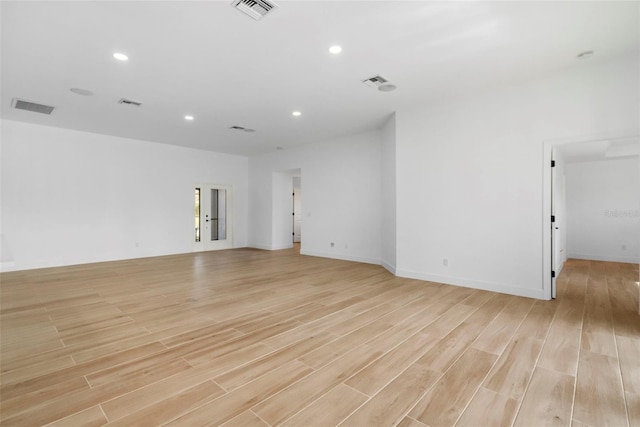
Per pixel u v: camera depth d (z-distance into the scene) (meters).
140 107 4.96
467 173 4.42
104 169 6.74
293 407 1.76
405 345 2.56
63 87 4.17
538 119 3.86
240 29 2.86
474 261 4.38
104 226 6.75
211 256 7.53
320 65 3.56
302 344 2.59
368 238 6.52
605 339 2.65
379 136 6.27
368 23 2.78
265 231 8.96
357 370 2.17
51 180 6.09
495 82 4.00
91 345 2.56
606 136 3.45
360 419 1.66
